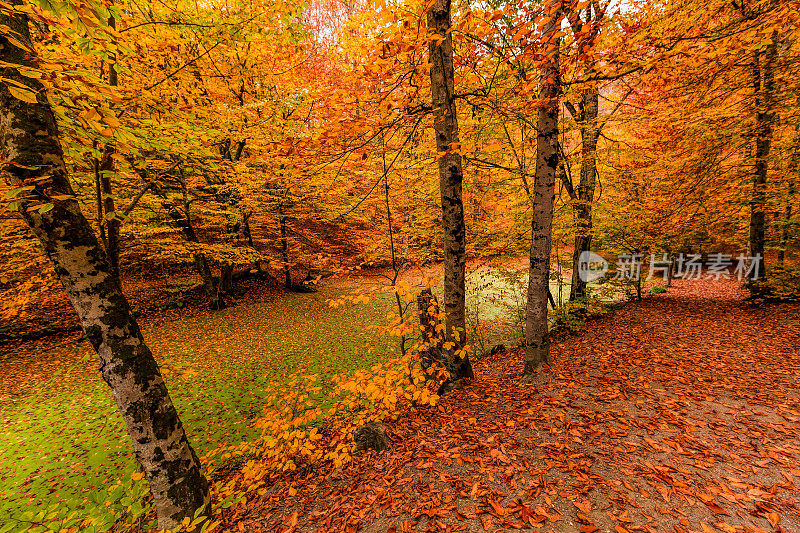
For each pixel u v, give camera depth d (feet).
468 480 10.34
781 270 30.09
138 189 24.66
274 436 15.42
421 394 13.85
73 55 12.37
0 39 7.35
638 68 14.48
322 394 24.41
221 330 38.75
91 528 6.61
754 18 13.70
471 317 37.86
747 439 11.12
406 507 9.67
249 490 12.73
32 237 23.49
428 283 16.15
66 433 20.66
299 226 61.67
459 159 14.52
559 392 15.49
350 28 23.39
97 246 8.87
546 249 16.34
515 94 15.26
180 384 26.63
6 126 7.49
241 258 36.58
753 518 8.02
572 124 23.09
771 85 22.76
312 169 16.55
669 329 25.46
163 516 9.79
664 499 8.76
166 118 17.35
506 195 29.73
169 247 31.09
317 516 10.36
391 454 12.75
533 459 10.91
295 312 45.11
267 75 32.09
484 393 16.17
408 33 11.82
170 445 9.76
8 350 31.81
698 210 30.63
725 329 23.99
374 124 15.31
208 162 21.90
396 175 23.95
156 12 16.79
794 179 26.48
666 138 27.73
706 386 15.26
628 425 12.37
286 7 23.12
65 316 38.58
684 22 17.72
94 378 27.86
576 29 17.56
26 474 17.12
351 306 47.52
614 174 27.84
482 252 29.68
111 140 10.18
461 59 15.25
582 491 9.27
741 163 27.27
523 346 27.99
